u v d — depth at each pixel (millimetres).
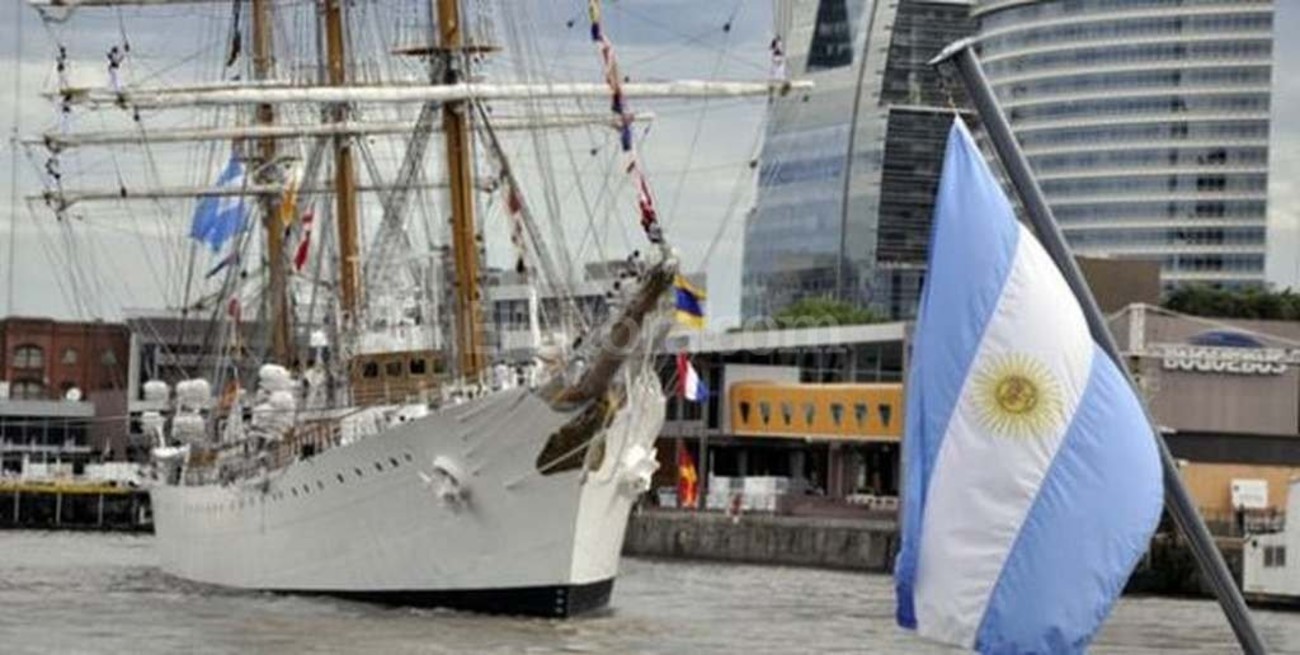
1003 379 29703
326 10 118938
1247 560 125312
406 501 91562
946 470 29875
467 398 91688
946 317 30000
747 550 168500
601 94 102875
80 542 183875
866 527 158500
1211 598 129250
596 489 87688
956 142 30438
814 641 86500
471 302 101312
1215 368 166750
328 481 96562
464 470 88312
